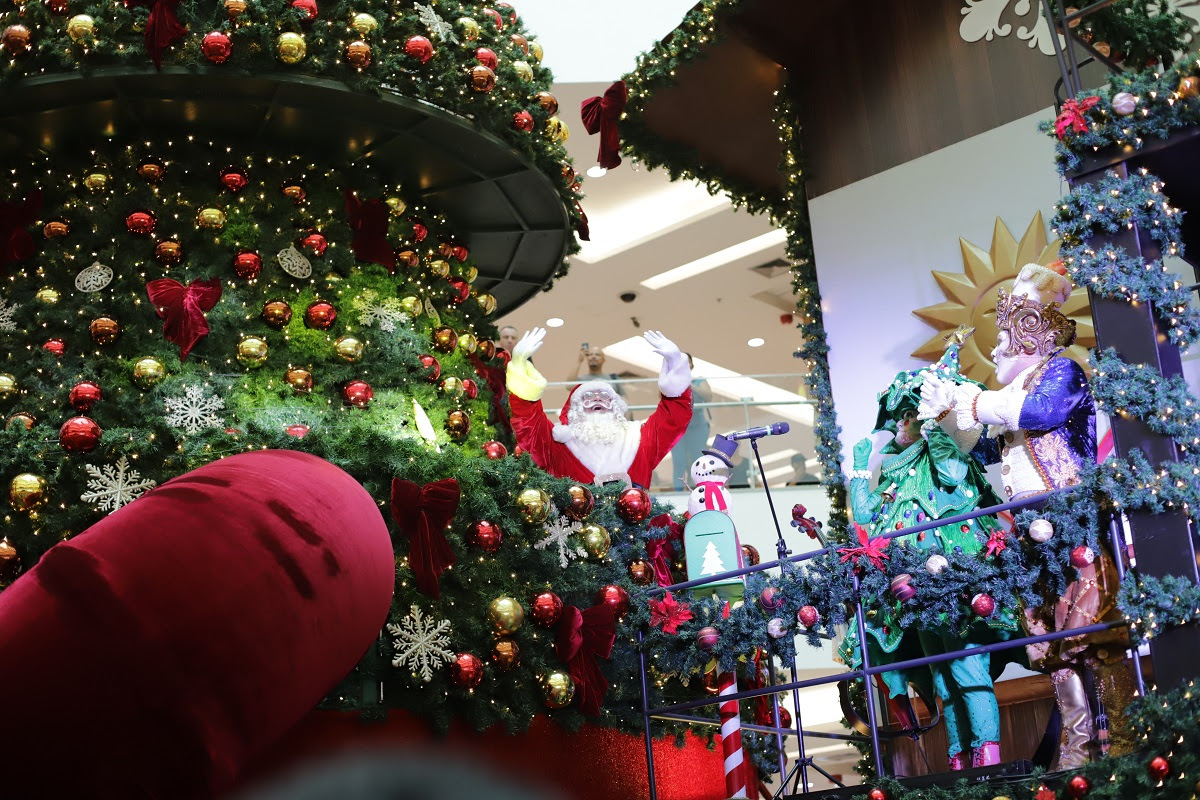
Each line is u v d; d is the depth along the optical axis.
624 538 5.98
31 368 5.20
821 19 8.54
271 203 5.84
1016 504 4.46
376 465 4.86
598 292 15.52
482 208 6.82
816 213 8.47
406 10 5.67
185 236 5.63
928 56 8.08
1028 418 4.78
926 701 5.41
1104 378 4.36
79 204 5.62
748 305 16.05
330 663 3.70
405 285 6.19
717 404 9.95
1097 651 4.41
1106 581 4.41
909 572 4.56
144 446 4.65
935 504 5.08
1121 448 4.37
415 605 4.87
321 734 4.54
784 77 8.77
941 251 7.79
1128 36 5.43
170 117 5.70
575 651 5.20
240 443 4.70
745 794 5.85
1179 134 4.52
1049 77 7.48
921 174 7.98
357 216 6.01
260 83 5.41
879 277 8.05
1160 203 4.51
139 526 3.53
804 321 8.41
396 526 4.86
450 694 4.90
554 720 5.28
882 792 4.50
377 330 5.89
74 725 3.08
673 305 15.97
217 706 3.27
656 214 14.43
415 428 5.58
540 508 5.25
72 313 5.35
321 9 5.52
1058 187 7.34
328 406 5.57
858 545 4.84
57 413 4.89
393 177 6.43
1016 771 4.39
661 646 5.45
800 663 9.46
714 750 6.27
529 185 6.59
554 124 6.29
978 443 5.48
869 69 8.35
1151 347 4.39
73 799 3.06
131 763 3.11
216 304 5.48
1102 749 4.39
